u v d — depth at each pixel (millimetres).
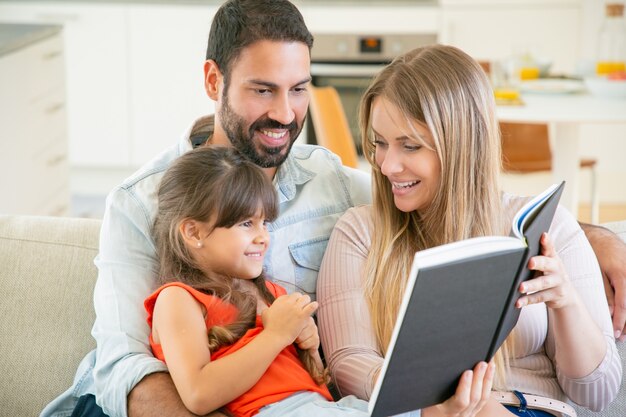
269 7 1967
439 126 1898
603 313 1969
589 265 1998
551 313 1972
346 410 1717
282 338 1733
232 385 1671
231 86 1997
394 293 1989
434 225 2006
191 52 5781
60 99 4570
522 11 5715
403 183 1957
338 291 2012
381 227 2041
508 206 2049
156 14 5742
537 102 3875
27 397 2096
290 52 1961
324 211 2176
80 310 2113
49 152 4441
